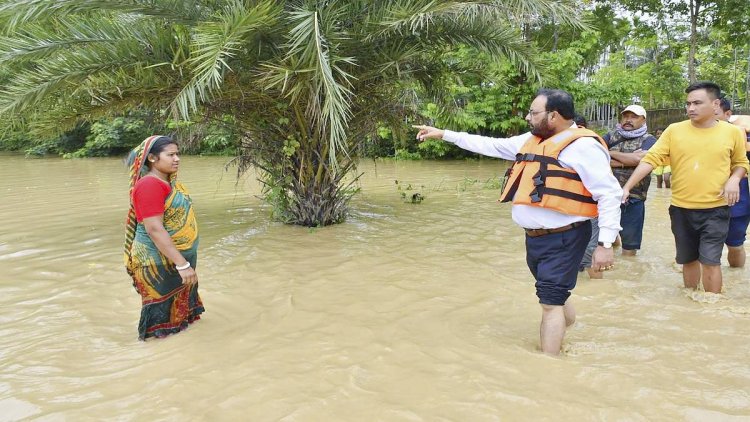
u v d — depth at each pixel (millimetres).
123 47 6078
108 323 4043
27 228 7668
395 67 6750
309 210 7391
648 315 3988
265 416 2662
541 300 3273
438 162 17359
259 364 3246
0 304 4496
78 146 23688
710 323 3807
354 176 9516
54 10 6152
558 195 3105
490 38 6996
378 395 2840
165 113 6816
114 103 6742
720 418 2551
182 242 3732
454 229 7109
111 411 2754
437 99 8281
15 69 6434
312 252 5957
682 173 4316
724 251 5836
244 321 3994
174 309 3766
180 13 6336
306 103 6633
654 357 3256
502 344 3486
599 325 3812
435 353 3359
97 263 5719
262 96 6602
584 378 2979
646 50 27172
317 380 3021
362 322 3910
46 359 3389
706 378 2969
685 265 4527
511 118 16328
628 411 2625
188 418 2664
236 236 6836
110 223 7957
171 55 6148
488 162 17203
